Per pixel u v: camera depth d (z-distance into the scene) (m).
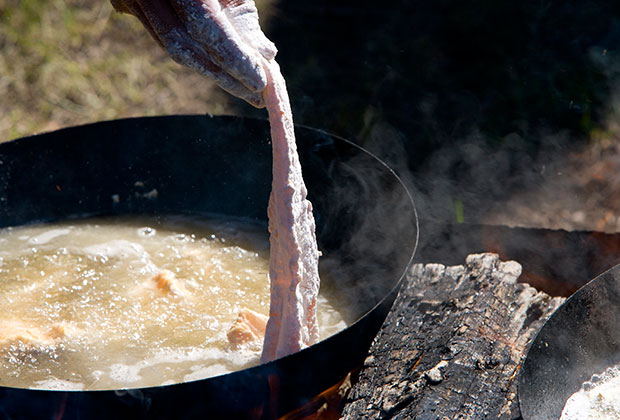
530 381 1.40
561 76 2.80
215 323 1.62
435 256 1.83
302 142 1.84
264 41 1.43
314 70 3.00
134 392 1.34
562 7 3.14
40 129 2.81
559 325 1.46
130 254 1.80
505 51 2.96
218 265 1.78
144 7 1.39
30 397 1.33
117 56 3.26
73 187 1.93
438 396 1.49
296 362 1.38
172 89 3.09
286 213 1.42
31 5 3.39
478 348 1.56
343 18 3.29
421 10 3.26
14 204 1.90
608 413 1.43
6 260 1.78
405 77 2.92
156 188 1.96
